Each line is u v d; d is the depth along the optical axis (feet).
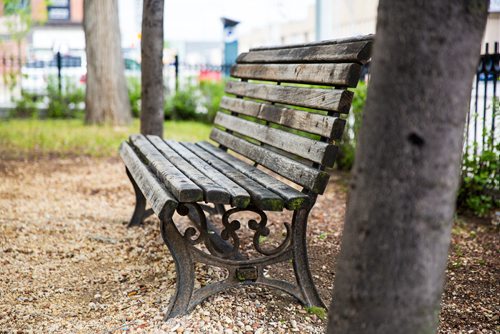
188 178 10.44
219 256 10.00
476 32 5.69
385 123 5.82
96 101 39.19
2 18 45.85
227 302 10.23
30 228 15.92
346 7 52.85
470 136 21.40
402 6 5.65
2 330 9.77
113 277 12.36
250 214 16.88
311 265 12.80
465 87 5.77
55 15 88.89
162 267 12.57
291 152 10.91
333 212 17.94
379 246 5.95
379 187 5.89
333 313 6.42
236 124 14.64
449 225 6.04
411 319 6.04
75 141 31.27
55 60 48.88
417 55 5.64
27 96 42.73
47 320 10.19
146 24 17.75
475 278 12.48
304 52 11.77
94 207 18.61
